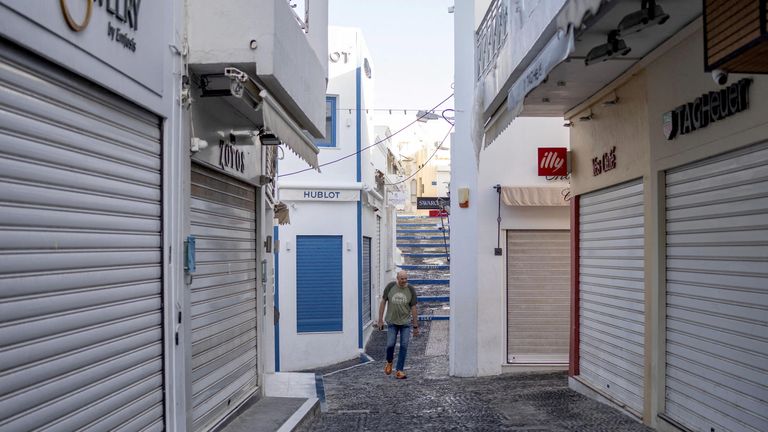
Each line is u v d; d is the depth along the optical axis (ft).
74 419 13.07
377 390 36.81
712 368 20.79
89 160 13.92
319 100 30.58
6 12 10.85
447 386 37.32
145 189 16.75
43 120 12.26
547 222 40.78
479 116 34.40
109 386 14.56
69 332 12.93
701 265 21.57
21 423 11.35
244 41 19.83
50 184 12.43
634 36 22.76
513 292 41.04
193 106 20.33
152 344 17.01
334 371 48.34
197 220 21.38
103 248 14.39
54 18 12.25
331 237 56.44
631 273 27.45
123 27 15.17
